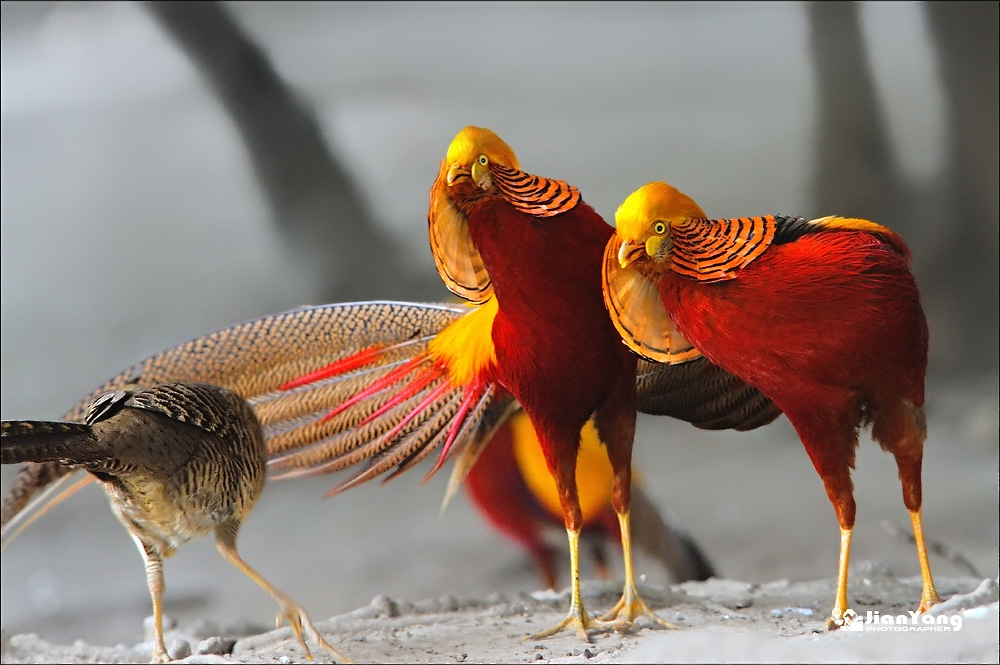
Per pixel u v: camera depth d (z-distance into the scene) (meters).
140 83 26.62
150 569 5.25
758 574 10.80
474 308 6.05
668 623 5.39
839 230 4.58
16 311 22.83
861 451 14.73
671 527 8.88
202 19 19.94
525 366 5.15
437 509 14.24
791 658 4.10
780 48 27.05
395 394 6.19
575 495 5.32
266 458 5.68
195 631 6.87
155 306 22.45
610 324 5.06
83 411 6.22
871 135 18.62
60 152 26.30
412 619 6.43
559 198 4.92
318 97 26.17
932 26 17.23
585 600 6.58
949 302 17.41
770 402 5.95
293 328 6.31
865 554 11.07
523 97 27.73
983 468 13.41
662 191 4.52
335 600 11.25
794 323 4.40
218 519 5.22
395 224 21.98
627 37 27.98
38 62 26.95
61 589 12.31
